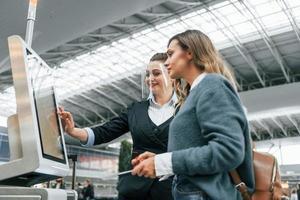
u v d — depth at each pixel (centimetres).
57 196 89
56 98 134
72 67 1284
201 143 90
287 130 2045
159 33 1045
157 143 142
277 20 988
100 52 1172
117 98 1669
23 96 92
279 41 1143
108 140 159
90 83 1464
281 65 1256
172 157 85
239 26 1020
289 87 1242
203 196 87
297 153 2088
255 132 2050
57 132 123
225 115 86
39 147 90
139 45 1116
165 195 137
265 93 1291
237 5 910
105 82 1454
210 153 81
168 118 145
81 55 1190
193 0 916
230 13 954
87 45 1122
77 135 144
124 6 777
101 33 1050
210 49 104
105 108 1888
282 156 2116
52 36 877
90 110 1900
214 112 86
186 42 103
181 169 84
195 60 102
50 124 113
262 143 2048
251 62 1268
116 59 1223
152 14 946
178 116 95
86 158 2028
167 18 980
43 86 114
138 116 152
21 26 773
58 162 110
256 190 113
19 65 94
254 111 1316
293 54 1243
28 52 102
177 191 93
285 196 156
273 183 114
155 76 153
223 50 1220
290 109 1254
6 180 96
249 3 902
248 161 92
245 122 90
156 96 153
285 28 1019
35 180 106
